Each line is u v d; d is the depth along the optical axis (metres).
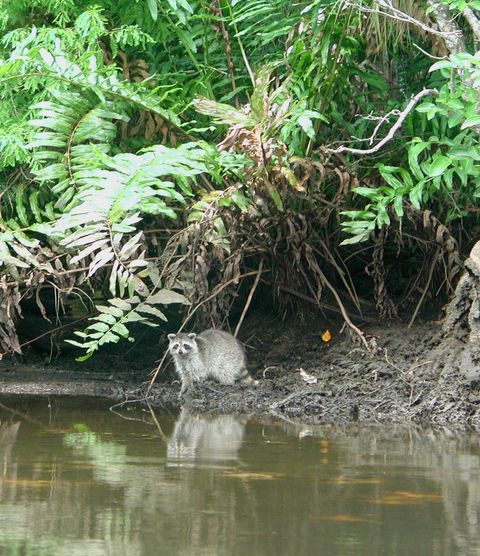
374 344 12.71
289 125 11.95
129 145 13.28
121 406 11.52
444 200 13.25
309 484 7.12
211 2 13.48
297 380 12.44
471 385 10.97
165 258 12.62
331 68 12.49
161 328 15.05
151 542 5.61
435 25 12.57
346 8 12.09
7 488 6.89
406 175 11.85
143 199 11.38
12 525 5.94
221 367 12.51
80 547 5.50
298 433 9.55
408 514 6.30
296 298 14.26
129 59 14.02
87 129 12.18
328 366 12.84
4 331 13.34
